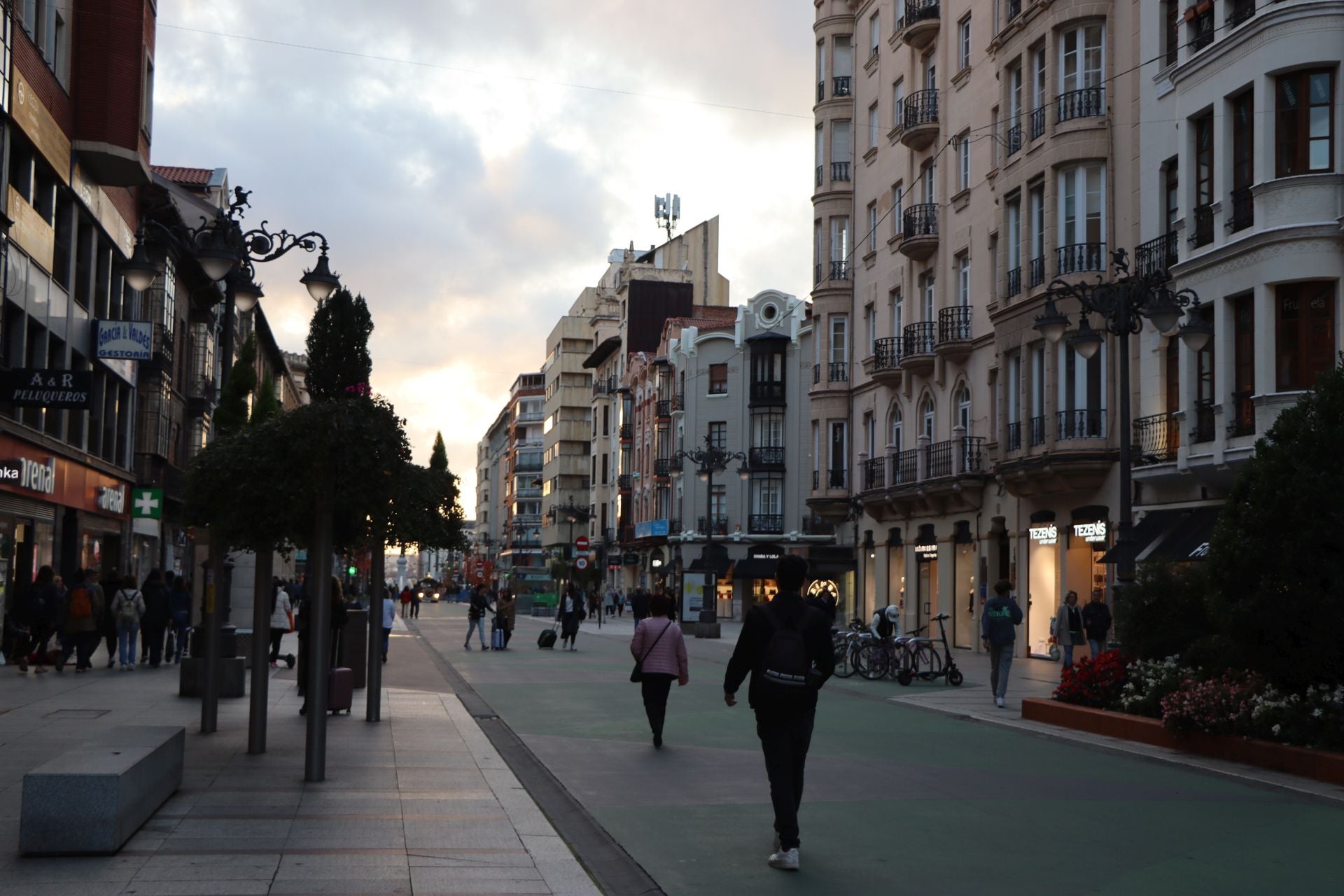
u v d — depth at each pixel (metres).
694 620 50.19
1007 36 33.66
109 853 7.57
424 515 16.73
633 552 84.81
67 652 23.56
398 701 18.66
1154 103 28.22
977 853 8.51
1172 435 26.34
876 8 44.69
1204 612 16.16
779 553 66.44
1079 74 30.73
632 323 90.12
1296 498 12.93
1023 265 32.38
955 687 23.34
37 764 10.95
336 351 37.31
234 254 17.81
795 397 70.25
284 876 7.16
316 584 10.72
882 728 16.53
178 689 19.03
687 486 72.94
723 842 8.81
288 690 19.94
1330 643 12.89
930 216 38.81
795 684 8.03
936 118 38.78
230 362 18.25
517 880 7.27
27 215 26.64
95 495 33.72
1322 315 22.70
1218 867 8.10
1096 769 12.76
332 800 9.67
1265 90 23.20
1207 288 24.88
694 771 12.28
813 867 8.05
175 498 44.25
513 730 15.84
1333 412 13.16
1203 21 25.94
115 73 30.56
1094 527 29.25
